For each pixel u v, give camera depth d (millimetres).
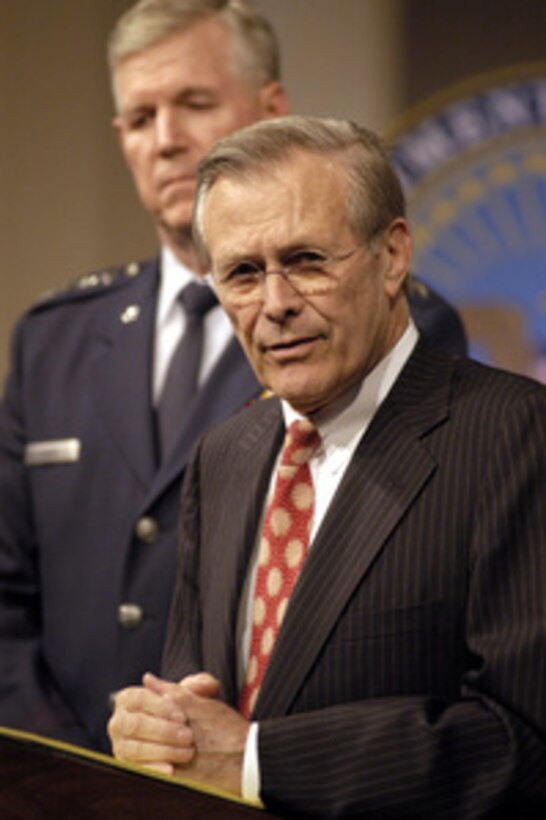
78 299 5684
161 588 4934
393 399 3506
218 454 3938
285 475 3607
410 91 7320
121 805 2627
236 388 5043
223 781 3184
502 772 2984
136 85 5262
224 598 3602
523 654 3055
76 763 2635
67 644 5137
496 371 3520
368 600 3254
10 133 7613
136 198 7535
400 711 3074
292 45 7402
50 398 5480
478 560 3176
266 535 3594
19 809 2617
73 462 5305
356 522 3354
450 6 7293
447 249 7230
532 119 7203
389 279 3516
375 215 3408
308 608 3311
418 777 3002
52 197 7578
